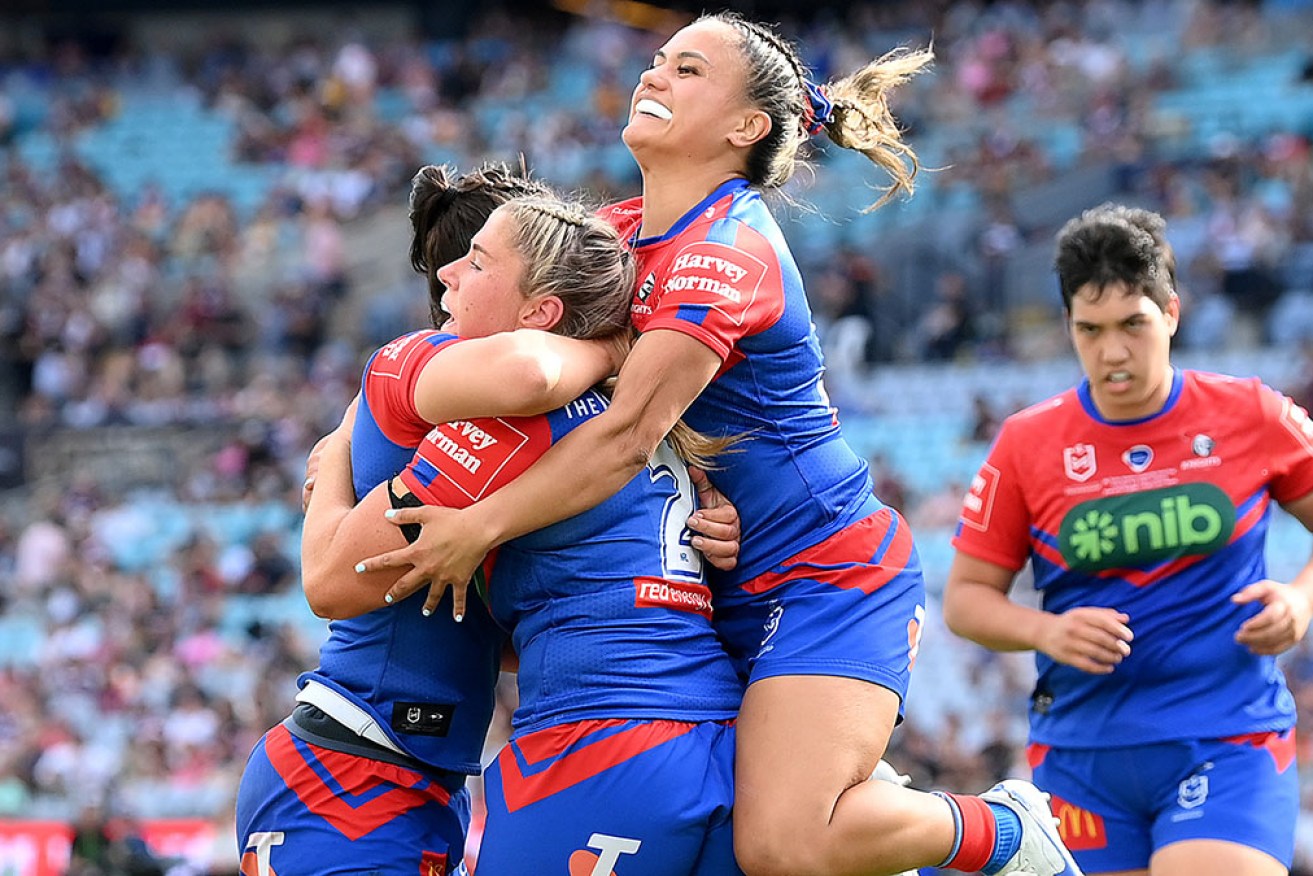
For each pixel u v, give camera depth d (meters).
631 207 16.80
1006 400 71.44
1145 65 93.81
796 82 16.05
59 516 73.81
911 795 14.97
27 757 54.53
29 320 90.75
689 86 15.72
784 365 15.45
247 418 78.25
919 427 70.44
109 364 86.12
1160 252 18.17
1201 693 18.11
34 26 120.62
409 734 14.94
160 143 106.81
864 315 77.88
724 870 14.68
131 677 59.12
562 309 14.96
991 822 15.24
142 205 100.69
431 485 14.55
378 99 108.75
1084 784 18.61
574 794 14.39
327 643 15.59
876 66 17.44
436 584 14.48
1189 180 81.88
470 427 14.59
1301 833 37.22
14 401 89.38
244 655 60.59
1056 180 84.81
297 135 105.44
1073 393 19.14
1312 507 18.64
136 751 53.88
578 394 14.62
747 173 16.09
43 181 103.62
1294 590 17.95
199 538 68.75
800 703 14.75
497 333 14.98
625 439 14.44
